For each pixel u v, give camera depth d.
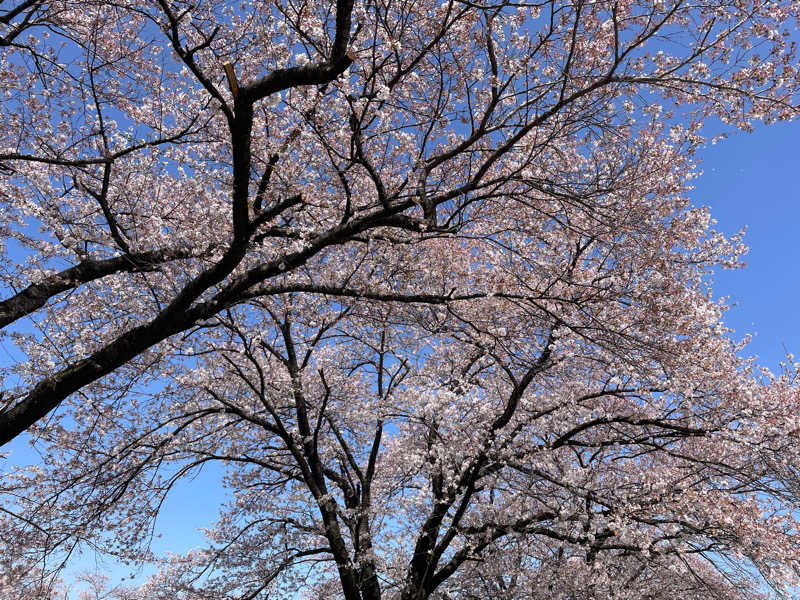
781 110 5.96
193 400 10.80
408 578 10.55
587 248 9.67
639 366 6.82
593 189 7.25
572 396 10.44
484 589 11.62
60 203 7.69
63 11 6.96
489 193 6.86
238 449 12.11
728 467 8.82
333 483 12.55
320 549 11.53
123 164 8.12
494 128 6.50
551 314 6.95
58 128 7.99
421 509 11.50
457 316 7.38
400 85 7.41
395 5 6.76
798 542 8.40
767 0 5.74
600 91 6.55
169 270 7.63
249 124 4.78
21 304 6.28
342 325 11.66
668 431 10.16
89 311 8.55
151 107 8.34
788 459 8.57
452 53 6.78
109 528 10.06
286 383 11.41
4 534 9.01
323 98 5.94
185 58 4.73
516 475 10.34
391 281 9.23
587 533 9.34
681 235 8.05
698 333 8.81
